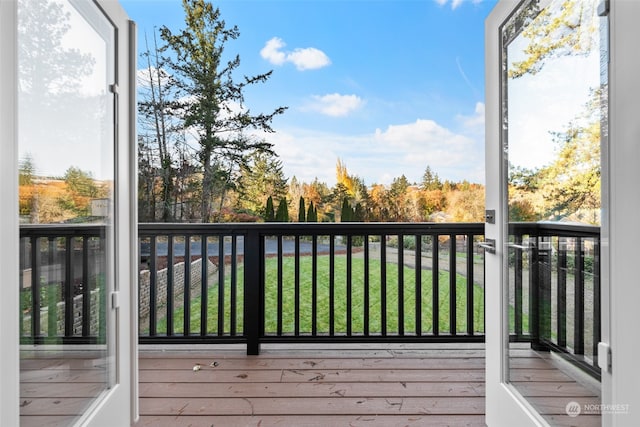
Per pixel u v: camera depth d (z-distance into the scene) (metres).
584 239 1.12
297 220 8.41
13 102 0.92
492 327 1.62
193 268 6.04
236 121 8.01
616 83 0.91
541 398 1.34
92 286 1.41
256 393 1.98
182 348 2.70
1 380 0.87
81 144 1.32
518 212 1.48
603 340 0.99
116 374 1.51
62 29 1.20
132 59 1.63
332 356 2.53
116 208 1.52
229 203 7.93
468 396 1.95
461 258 7.15
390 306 4.78
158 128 7.52
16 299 0.93
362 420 1.71
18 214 0.95
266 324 4.20
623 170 0.89
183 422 1.70
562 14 1.20
